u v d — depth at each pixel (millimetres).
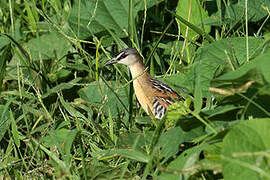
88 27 11930
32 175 9078
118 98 10336
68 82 11477
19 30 13219
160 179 7551
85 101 10719
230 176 6676
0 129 10109
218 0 11516
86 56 11461
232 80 7457
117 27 12672
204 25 11695
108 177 8312
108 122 10266
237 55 9992
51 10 13797
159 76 11688
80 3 12922
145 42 12672
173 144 7930
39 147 9477
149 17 12953
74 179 8586
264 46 8750
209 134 7531
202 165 7141
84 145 9602
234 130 6988
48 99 11102
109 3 12930
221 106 8469
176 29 13023
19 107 10586
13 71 11984
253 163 6789
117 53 12078
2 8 14008
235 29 11828
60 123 10008
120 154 8242
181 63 11383
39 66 12156
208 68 9867
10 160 9555
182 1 11703
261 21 12023
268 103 7863
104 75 12070
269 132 7059
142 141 8477
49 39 12352
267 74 7379
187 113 8367
